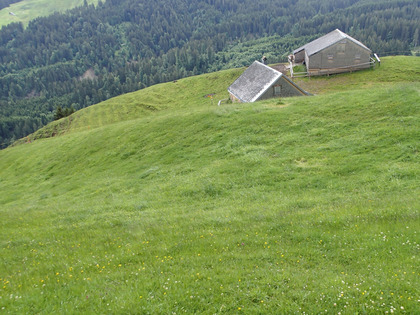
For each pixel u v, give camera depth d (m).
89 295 9.52
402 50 195.75
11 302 9.32
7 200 33.81
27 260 13.93
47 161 44.41
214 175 24.84
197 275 10.35
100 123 98.38
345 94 36.44
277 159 25.28
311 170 22.75
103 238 15.67
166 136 37.34
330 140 26.66
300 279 9.66
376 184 18.98
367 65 75.56
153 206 21.53
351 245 11.63
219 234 14.26
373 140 24.62
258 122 33.38
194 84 109.31
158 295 9.23
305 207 17.23
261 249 12.27
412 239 11.16
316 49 76.25
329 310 8.11
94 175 33.84
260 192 21.00
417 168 19.67
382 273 9.49
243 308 8.53
